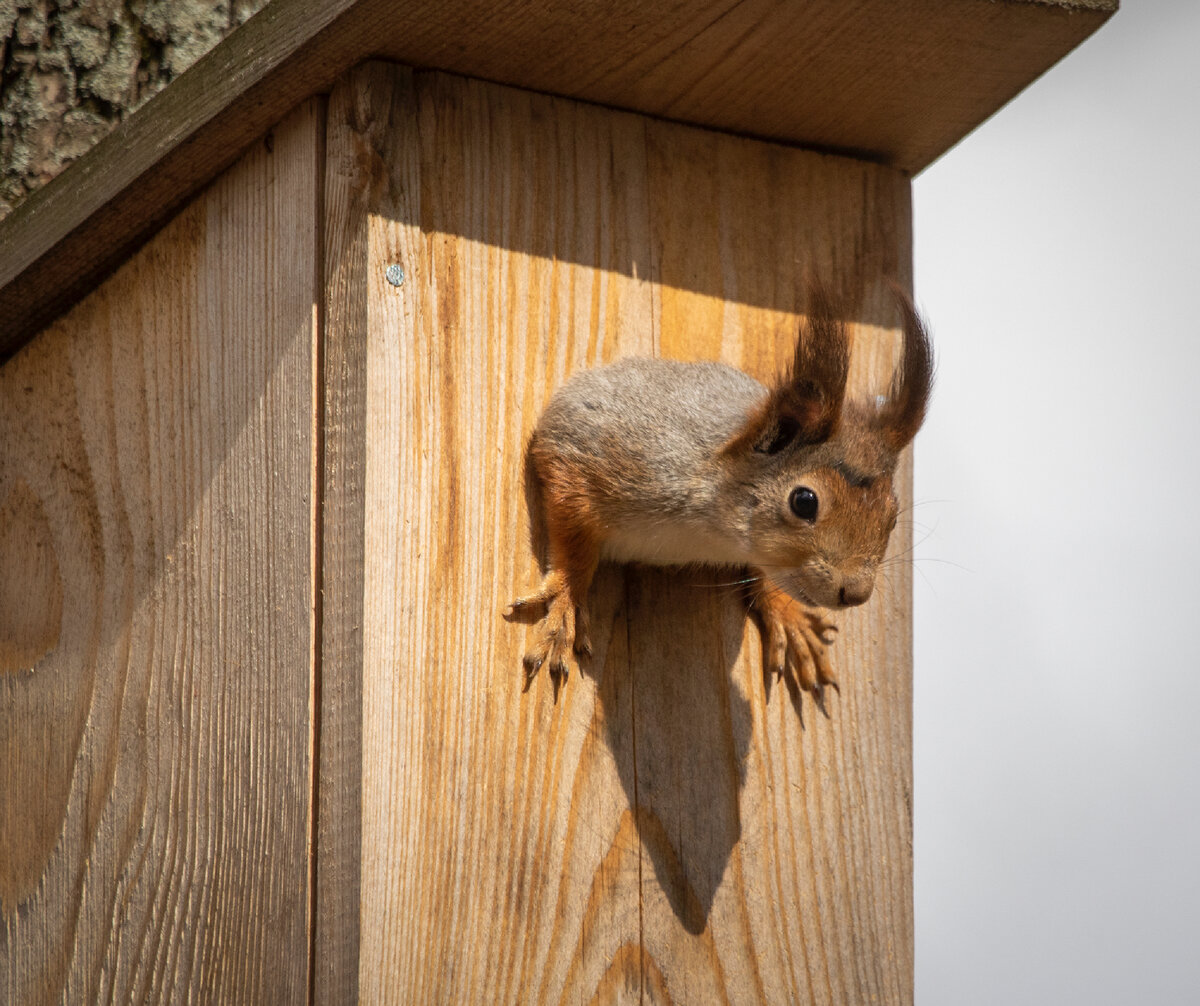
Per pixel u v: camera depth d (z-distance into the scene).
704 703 3.94
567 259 3.88
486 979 3.48
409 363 3.55
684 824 3.83
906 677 4.21
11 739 4.12
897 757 4.17
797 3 3.62
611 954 3.68
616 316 3.96
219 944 3.55
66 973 3.87
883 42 3.80
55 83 4.84
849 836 4.07
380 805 3.35
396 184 3.60
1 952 3.99
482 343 3.69
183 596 3.80
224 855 3.58
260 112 3.60
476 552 3.61
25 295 4.11
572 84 3.87
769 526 3.79
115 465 4.03
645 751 3.81
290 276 3.61
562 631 3.67
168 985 3.65
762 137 4.27
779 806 3.99
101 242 3.96
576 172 3.93
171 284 3.93
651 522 3.78
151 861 3.75
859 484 3.83
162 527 3.89
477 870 3.50
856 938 4.02
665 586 3.99
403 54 3.61
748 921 3.88
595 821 3.70
